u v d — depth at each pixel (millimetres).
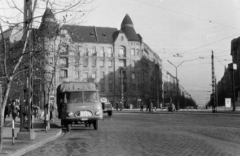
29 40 13047
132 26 101562
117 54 96625
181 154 10062
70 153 10695
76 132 19500
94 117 20312
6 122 29719
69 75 87875
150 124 25484
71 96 20688
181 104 129625
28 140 14227
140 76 99500
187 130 19141
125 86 97438
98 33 97250
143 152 10648
